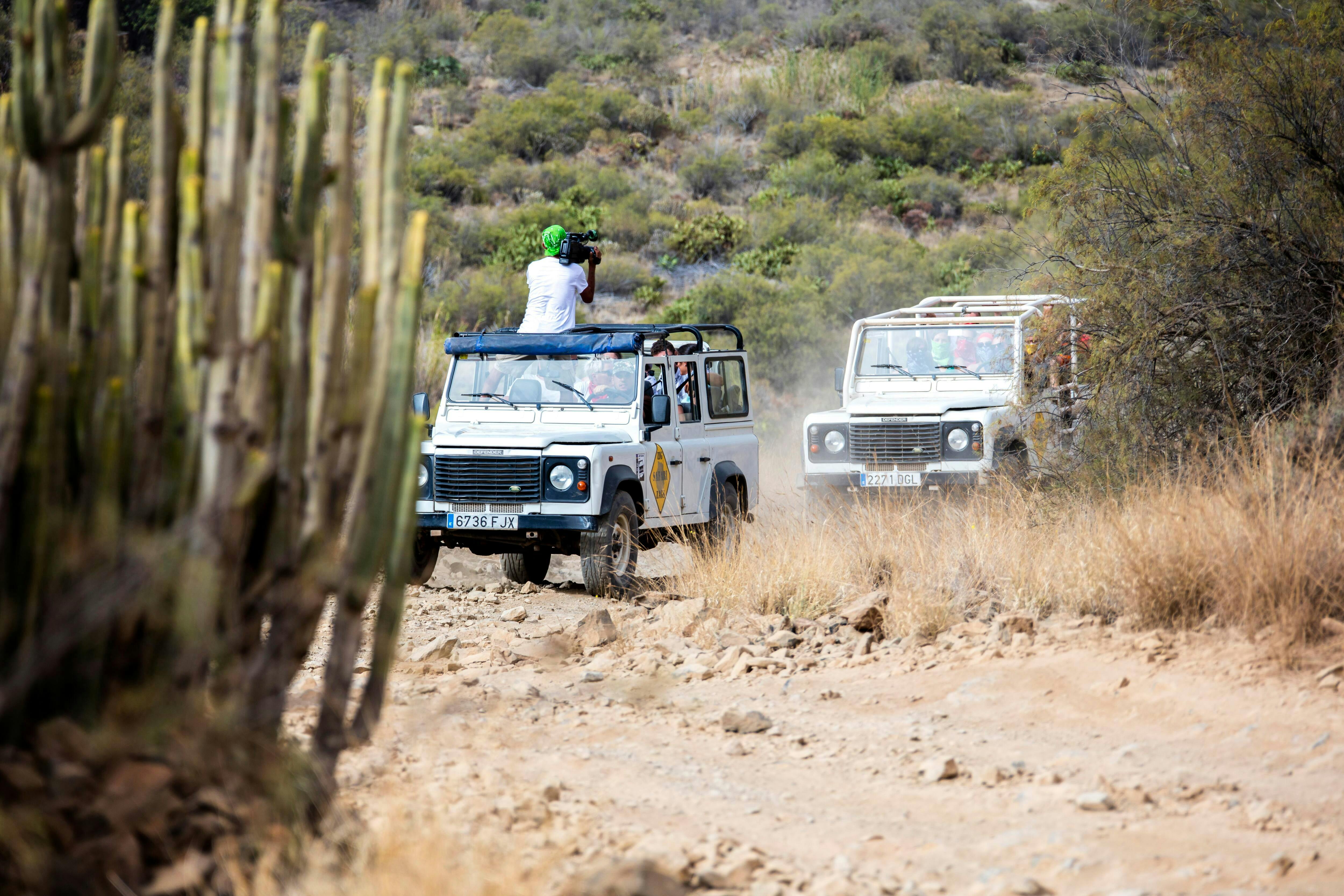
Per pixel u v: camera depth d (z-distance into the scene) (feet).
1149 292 119.24
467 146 494.59
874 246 388.37
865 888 43.19
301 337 41.65
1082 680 73.36
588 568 121.60
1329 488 84.53
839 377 162.71
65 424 38.99
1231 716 64.18
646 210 460.96
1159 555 84.48
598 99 561.02
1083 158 133.80
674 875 42.73
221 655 39.75
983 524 110.63
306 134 41.86
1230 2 134.72
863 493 145.07
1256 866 44.24
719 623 98.73
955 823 51.83
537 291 146.72
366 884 36.52
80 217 43.16
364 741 44.04
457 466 124.06
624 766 60.39
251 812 39.32
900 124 545.03
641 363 133.18
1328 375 112.06
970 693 73.00
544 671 84.99
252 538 42.50
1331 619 74.90
